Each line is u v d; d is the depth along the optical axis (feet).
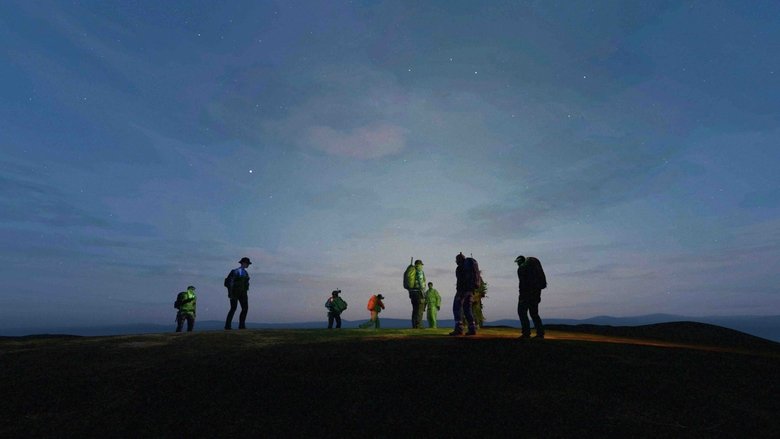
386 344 22.41
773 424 12.93
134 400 14.14
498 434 11.78
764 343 31.86
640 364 18.45
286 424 12.34
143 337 26.61
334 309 45.27
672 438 11.74
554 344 22.34
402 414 12.96
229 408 13.42
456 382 15.70
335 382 15.64
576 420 12.68
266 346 22.47
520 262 26.37
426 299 39.04
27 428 12.23
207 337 26.37
